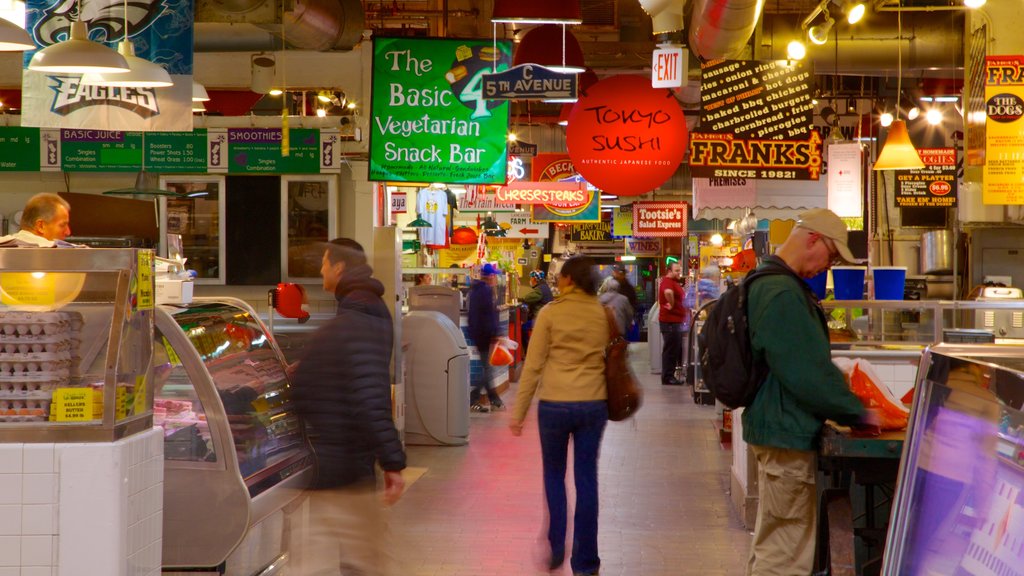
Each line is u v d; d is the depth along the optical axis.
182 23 7.91
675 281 17.05
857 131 15.09
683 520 7.01
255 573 5.05
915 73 13.62
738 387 4.07
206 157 11.44
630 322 14.80
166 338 4.76
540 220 19.14
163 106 7.91
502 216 24.09
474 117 10.41
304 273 11.63
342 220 11.87
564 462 5.81
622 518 7.07
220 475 4.71
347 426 4.30
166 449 4.73
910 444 1.86
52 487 3.69
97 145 11.39
